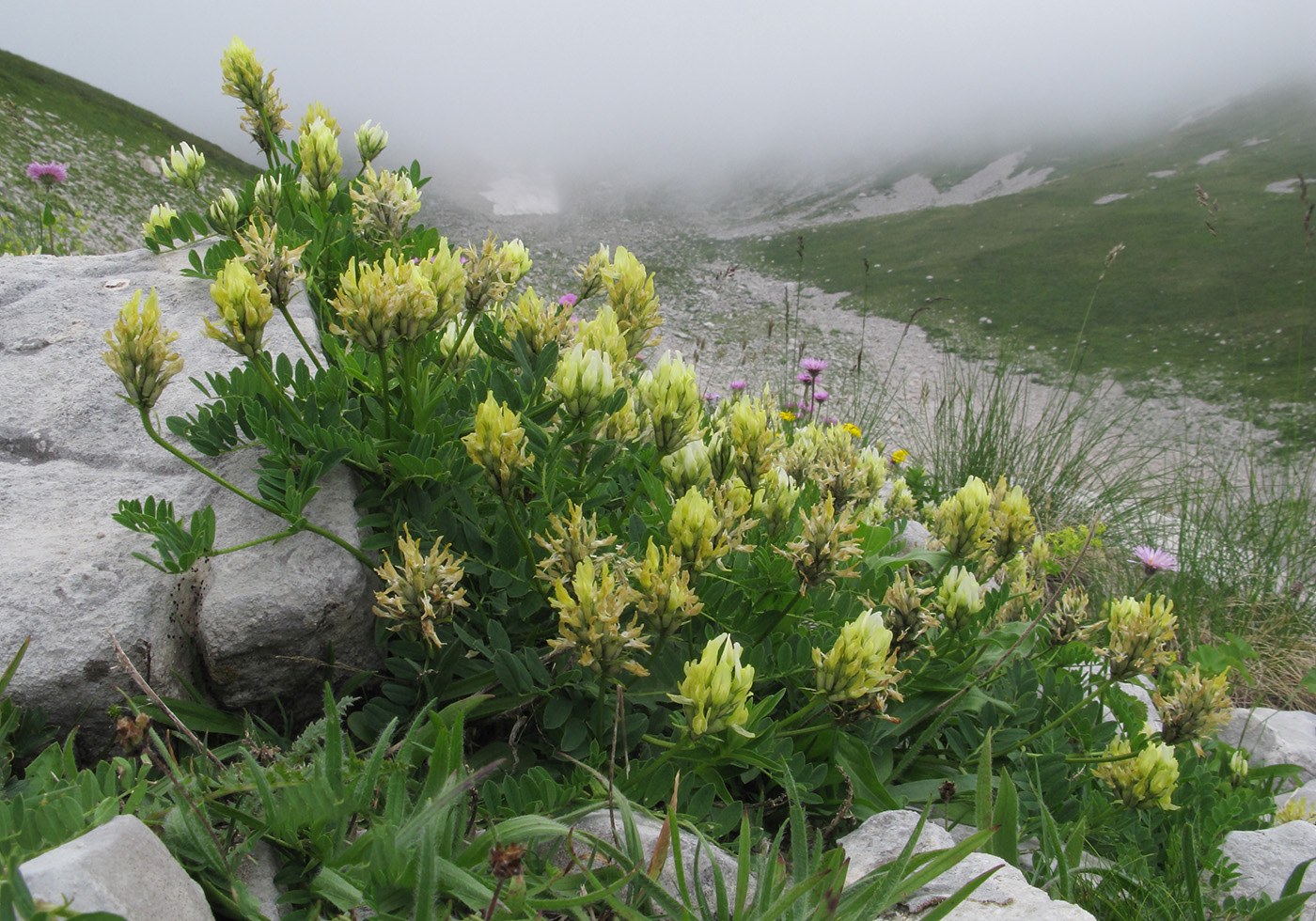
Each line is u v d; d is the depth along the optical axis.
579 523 1.94
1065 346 20.27
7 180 16.89
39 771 1.62
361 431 2.41
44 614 2.04
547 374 2.55
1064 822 2.60
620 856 1.54
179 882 1.27
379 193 2.70
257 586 2.16
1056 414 7.86
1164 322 21.66
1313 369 16.91
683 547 2.00
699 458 2.43
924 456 8.12
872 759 2.46
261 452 2.55
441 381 2.51
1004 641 2.65
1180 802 2.95
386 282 2.08
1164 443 10.23
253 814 1.55
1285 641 5.47
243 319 2.14
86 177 25.02
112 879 1.16
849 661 1.96
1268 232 28.12
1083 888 2.19
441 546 2.31
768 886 1.49
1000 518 2.83
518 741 2.20
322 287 3.18
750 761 1.93
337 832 1.51
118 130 44.78
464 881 1.37
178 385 2.80
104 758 2.06
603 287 2.93
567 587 1.95
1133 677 2.90
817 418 7.00
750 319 21.69
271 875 1.51
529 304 2.58
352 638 2.30
